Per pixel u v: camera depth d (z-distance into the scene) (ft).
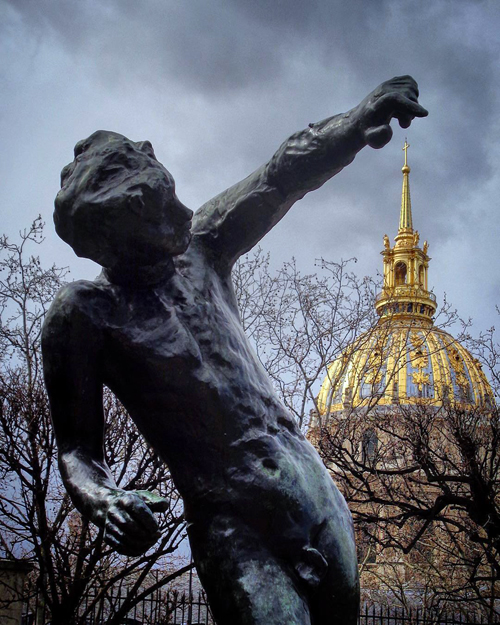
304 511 6.44
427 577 61.98
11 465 38.63
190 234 6.51
